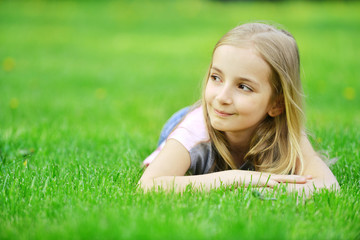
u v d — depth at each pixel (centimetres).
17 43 1112
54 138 379
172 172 256
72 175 272
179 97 644
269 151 272
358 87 716
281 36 255
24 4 1848
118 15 1695
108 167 294
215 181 245
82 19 1573
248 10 1931
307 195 245
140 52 1071
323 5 2152
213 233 189
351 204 230
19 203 227
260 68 241
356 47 1143
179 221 198
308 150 277
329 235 195
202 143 267
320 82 746
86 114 513
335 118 502
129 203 223
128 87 707
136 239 182
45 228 197
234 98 242
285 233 191
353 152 329
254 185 247
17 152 339
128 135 394
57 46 1102
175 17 1698
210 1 2256
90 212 209
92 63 914
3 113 496
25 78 732
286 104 258
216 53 249
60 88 672
